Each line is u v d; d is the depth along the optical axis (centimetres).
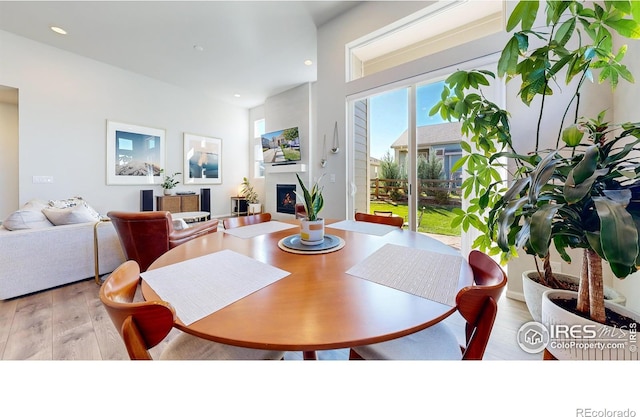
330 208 347
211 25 332
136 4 293
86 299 213
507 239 104
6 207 411
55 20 322
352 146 327
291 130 541
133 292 78
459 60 234
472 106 163
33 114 369
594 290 98
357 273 86
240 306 64
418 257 103
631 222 63
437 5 249
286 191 568
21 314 188
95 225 250
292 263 96
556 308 104
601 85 171
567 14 179
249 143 688
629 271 63
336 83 328
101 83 435
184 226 265
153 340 58
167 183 520
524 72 131
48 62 380
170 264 94
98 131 433
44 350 147
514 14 121
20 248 209
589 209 90
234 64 443
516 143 202
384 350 82
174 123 537
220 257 103
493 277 80
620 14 106
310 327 55
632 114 148
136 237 207
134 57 418
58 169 393
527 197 91
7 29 340
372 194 312
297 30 344
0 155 406
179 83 525
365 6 292
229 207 650
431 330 93
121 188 463
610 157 92
